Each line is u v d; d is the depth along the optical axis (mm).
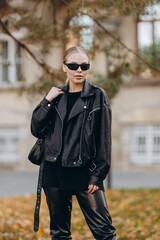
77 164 6766
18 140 33438
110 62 13602
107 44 13016
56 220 7098
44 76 13773
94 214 6859
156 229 12203
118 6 10297
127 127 32500
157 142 32000
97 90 6938
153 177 28281
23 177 28562
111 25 30812
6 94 33344
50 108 6902
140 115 32219
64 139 6836
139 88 32188
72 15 11609
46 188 7020
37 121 6930
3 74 33312
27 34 13047
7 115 33562
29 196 19766
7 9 12633
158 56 13477
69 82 7000
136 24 31359
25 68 32094
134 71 13453
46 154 6922
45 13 13289
